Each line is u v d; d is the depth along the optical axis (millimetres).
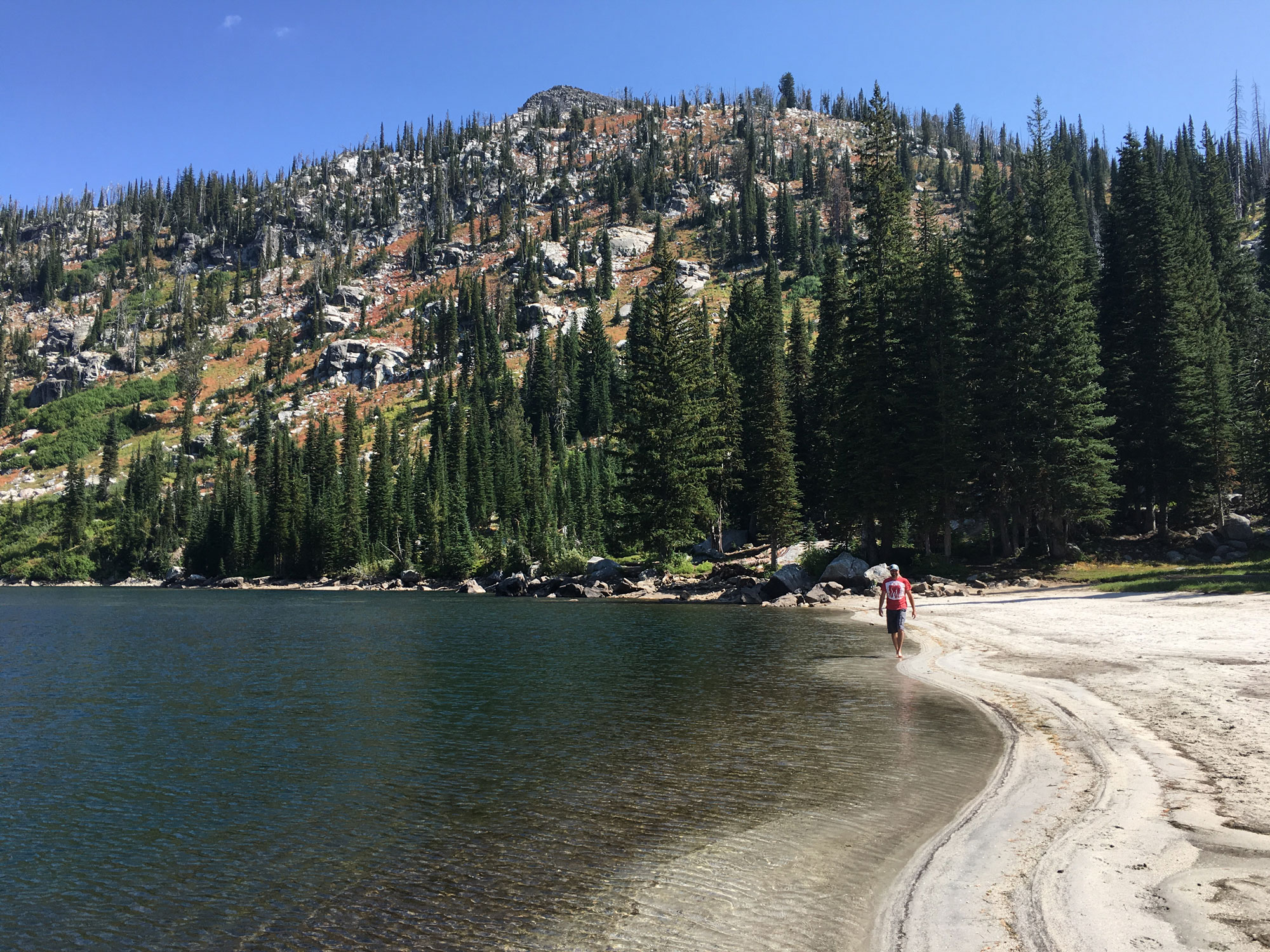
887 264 53656
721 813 10094
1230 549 45844
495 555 97375
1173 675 16344
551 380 170625
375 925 7492
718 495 71500
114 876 9000
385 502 117125
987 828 8820
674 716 16250
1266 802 8719
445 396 181625
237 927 7629
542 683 20938
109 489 179125
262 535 132375
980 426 48688
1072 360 45844
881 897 7297
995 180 50688
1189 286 58594
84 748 15164
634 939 6785
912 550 50969
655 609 47156
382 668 24688
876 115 54594
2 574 147750
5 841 10188
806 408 72625
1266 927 5883
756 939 6641
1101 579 41188
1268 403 52062
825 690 18297
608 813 10352
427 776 12508
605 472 111812
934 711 15312
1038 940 6090
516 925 7266
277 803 11414
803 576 48938
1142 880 6988
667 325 65875
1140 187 54312
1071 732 12742
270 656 28578
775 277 104062
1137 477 53219
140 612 58781
